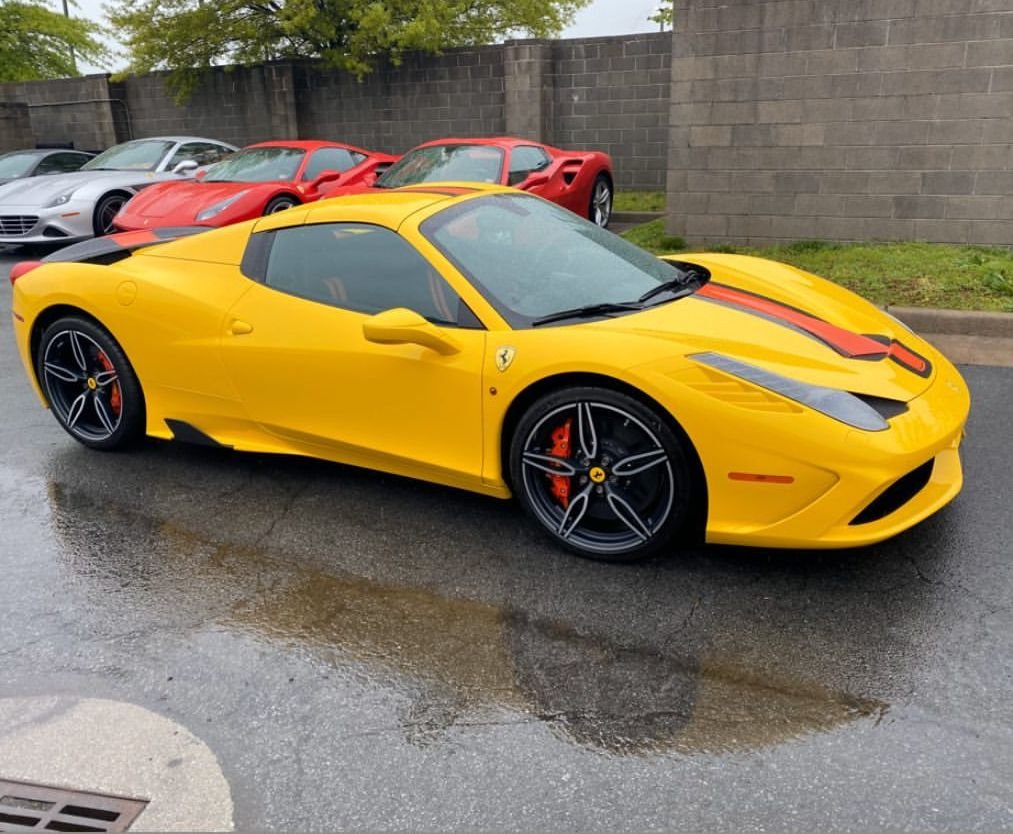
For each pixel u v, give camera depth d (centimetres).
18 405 518
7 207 1008
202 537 349
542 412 307
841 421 269
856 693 242
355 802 212
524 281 339
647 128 1296
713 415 276
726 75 802
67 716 246
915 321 595
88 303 412
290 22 1383
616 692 248
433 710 244
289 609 296
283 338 362
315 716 243
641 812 205
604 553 313
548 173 909
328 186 942
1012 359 532
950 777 211
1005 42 710
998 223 754
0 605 303
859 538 276
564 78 1320
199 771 224
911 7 728
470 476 333
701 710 238
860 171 784
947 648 259
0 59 2044
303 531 351
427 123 1427
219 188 888
